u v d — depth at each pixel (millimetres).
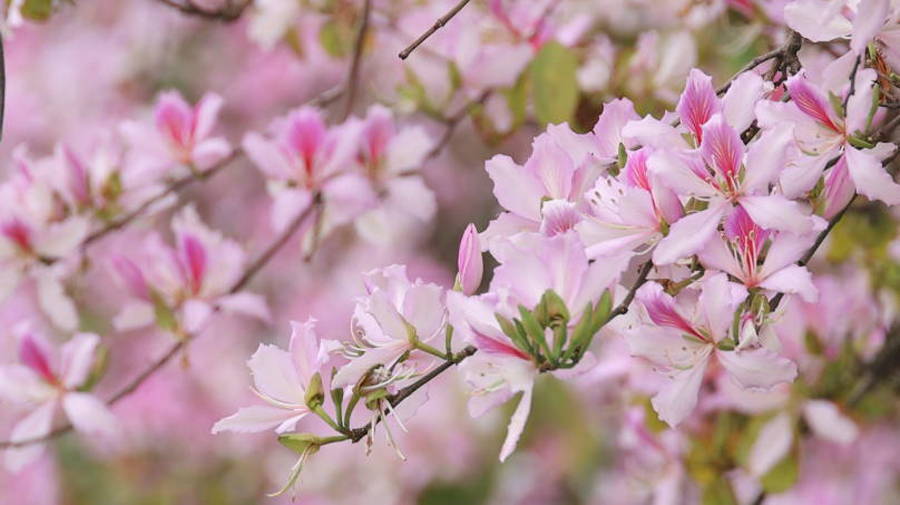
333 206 2910
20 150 2902
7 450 2867
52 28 4668
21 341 2859
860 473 3102
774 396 2846
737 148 2258
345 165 2889
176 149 2926
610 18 3057
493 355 2225
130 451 4191
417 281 2279
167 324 2873
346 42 3123
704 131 2256
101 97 4629
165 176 2971
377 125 2918
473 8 2965
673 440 2893
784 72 2359
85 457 4223
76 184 2893
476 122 2939
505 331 2209
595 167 2299
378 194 2934
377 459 3846
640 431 2920
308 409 2289
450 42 2939
